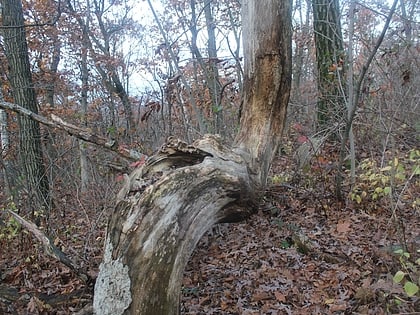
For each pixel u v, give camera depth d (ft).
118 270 8.60
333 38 22.99
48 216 17.17
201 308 11.76
